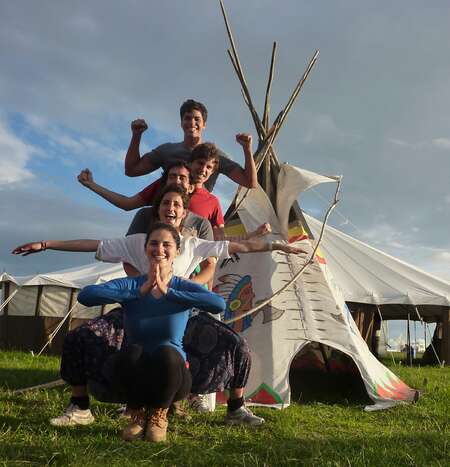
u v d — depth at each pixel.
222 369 4.07
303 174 6.16
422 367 13.81
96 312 14.42
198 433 3.98
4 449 3.26
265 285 6.07
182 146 5.40
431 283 15.74
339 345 5.80
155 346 3.64
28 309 14.66
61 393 5.11
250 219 6.41
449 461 3.51
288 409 5.13
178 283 3.80
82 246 4.17
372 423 4.82
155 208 4.29
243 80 6.98
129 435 3.61
